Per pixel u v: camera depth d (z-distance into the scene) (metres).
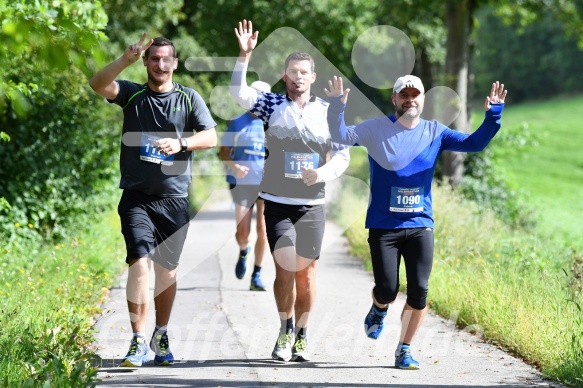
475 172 46.34
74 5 17.62
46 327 15.45
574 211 61.44
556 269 23.39
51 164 29.42
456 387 13.65
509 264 23.03
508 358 15.81
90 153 33.31
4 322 15.51
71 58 9.15
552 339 15.39
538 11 55.94
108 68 14.06
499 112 14.84
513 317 17.14
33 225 27.47
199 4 70.69
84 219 31.23
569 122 129.38
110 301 20.91
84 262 23.75
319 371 14.77
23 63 19.45
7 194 27.67
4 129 28.42
